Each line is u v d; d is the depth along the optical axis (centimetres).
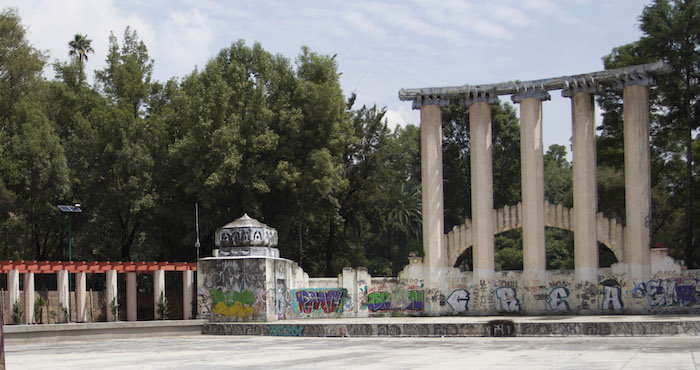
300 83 5331
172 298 5544
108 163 5484
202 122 5116
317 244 6359
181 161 5372
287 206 5481
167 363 2214
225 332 3831
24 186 5184
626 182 4144
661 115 4756
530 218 4303
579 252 4219
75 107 6016
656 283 4047
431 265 4434
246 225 4106
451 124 6681
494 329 3347
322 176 5156
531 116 4359
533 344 2847
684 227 5122
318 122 5347
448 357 2298
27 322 4197
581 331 3247
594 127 4291
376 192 6538
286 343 3131
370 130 6131
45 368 2112
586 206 4216
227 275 4047
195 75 5459
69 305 4409
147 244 5494
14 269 4191
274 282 4081
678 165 4969
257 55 5572
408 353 2489
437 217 4475
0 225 5378
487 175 4444
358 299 4456
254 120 5253
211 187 5022
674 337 3041
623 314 4091
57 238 6056
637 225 4081
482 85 4469
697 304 3972
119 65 6166
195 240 5159
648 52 4428
